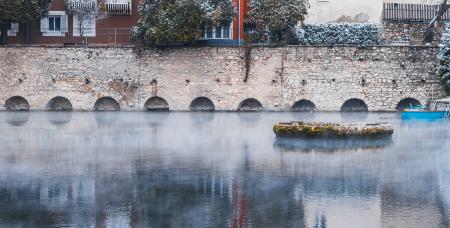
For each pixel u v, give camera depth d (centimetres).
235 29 7219
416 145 4556
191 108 6994
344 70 6831
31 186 3297
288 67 6844
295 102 6869
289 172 3606
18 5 6906
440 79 6700
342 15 7331
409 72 6812
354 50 6819
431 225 2694
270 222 2739
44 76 7006
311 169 3681
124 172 3622
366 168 3709
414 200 3028
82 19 7275
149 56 6938
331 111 6862
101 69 6975
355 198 3066
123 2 7288
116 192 3180
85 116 6500
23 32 7319
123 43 7312
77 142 4747
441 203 2981
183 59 6919
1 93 7031
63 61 6981
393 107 6838
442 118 6294
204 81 6919
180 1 6744
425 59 6794
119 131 5372
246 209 2897
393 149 4381
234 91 6906
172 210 2891
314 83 6844
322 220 2753
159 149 4416
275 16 6862
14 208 2927
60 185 3316
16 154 4209
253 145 4562
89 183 3359
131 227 2692
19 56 6994
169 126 5697
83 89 7000
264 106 6900
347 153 4212
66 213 2861
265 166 3775
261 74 6869
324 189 3219
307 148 4412
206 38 7200
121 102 7006
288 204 2969
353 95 6831
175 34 6744
